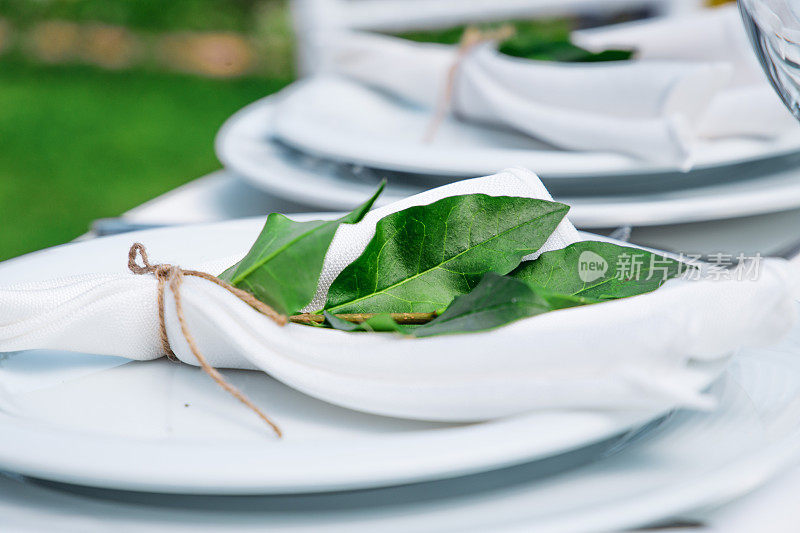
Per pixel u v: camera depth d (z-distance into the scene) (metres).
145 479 0.46
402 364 0.50
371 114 0.97
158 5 5.91
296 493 0.48
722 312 0.50
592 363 0.49
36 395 0.54
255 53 5.84
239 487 0.46
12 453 0.47
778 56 0.60
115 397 0.54
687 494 0.47
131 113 5.12
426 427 0.51
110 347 0.56
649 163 0.73
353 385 0.51
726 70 0.76
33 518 0.47
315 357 0.51
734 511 0.48
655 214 0.69
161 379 0.55
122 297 0.55
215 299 0.54
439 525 0.47
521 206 0.57
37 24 5.90
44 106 5.25
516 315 0.51
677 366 0.48
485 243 0.57
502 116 0.86
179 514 0.47
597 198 0.74
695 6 1.61
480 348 0.50
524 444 0.47
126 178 4.16
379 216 0.60
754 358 0.55
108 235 0.71
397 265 0.56
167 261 0.64
